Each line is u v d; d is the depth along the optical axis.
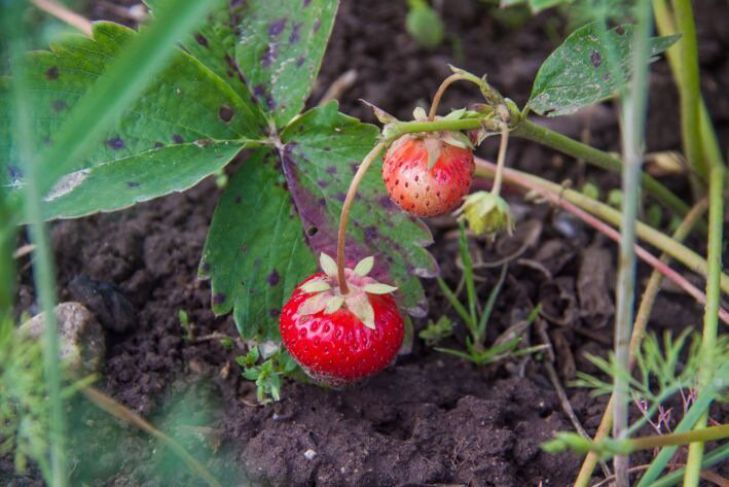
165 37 0.22
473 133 0.30
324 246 0.32
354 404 0.32
